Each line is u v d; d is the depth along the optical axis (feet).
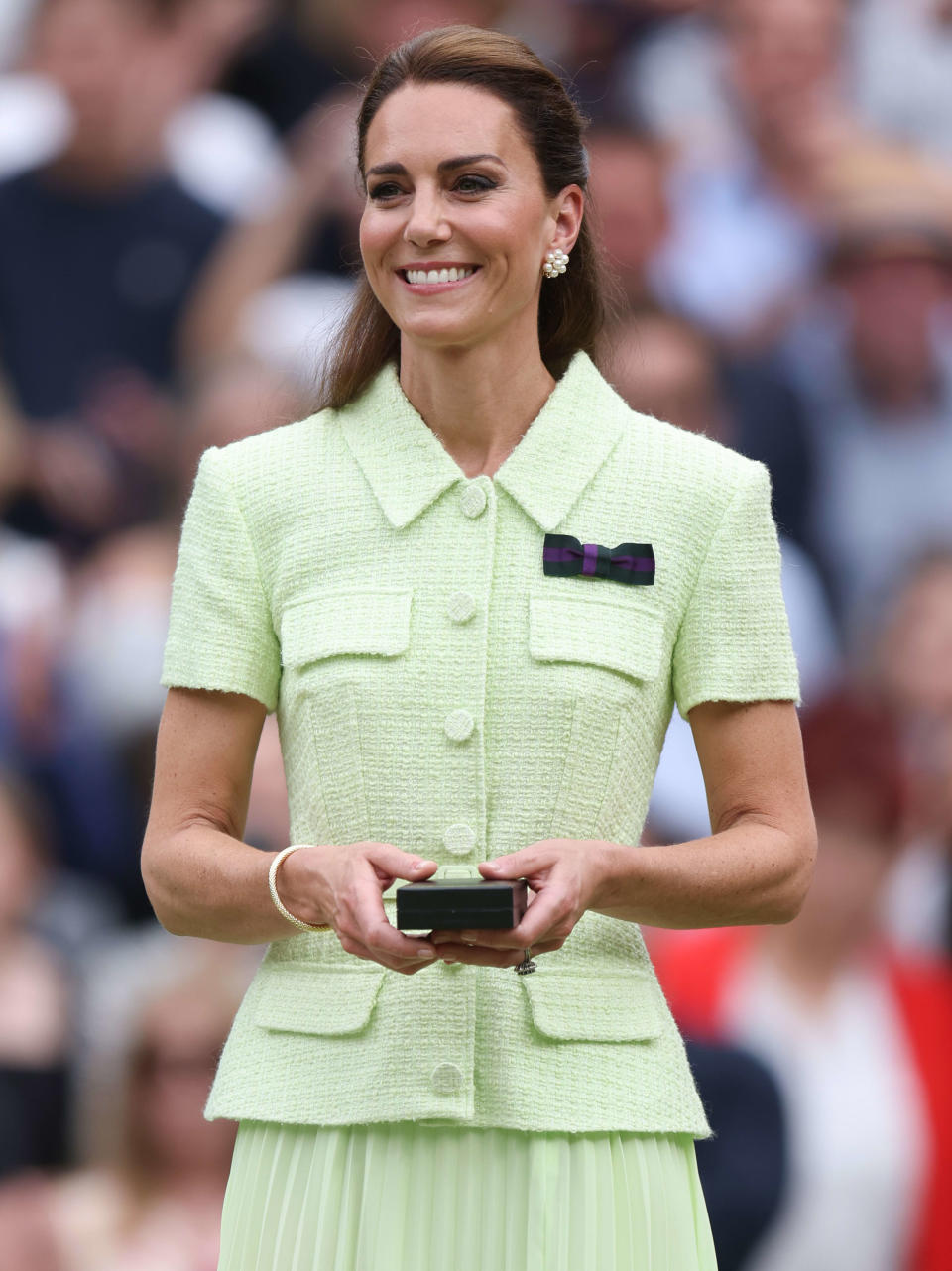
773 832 26.58
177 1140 54.65
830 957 58.23
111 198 72.08
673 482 27.02
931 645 67.56
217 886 25.76
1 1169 54.95
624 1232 25.68
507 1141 25.67
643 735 26.63
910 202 75.25
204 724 27.12
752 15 75.87
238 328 71.36
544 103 26.68
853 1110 56.70
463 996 25.66
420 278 26.27
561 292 28.68
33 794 62.34
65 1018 57.52
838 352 73.77
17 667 63.93
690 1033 56.80
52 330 71.15
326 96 74.64
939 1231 56.54
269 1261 25.89
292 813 27.12
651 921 25.66
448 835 25.71
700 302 72.90
